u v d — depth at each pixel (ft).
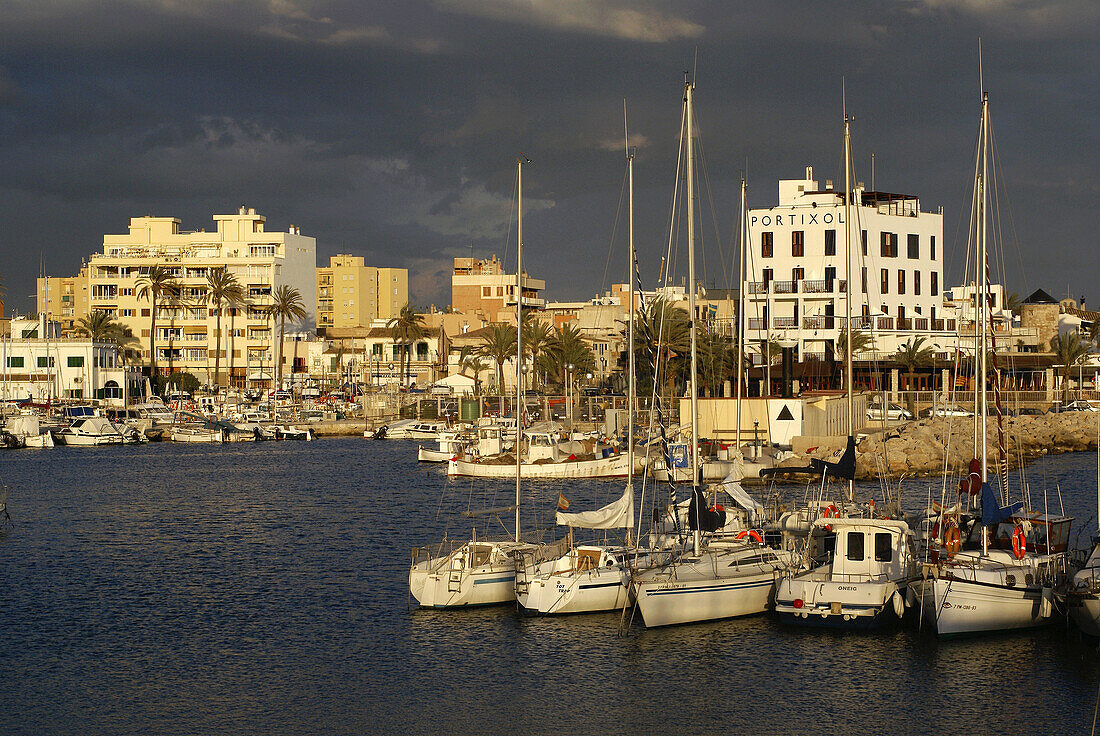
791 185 457.27
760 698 116.67
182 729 111.45
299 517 244.22
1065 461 324.39
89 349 577.02
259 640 140.67
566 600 143.95
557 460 318.24
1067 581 138.72
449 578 150.61
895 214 440.86
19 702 119.03
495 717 113.50
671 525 165.48
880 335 415.23
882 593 134.51
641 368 441.68
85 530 228.43
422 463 372.17
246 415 522.88
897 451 287.69
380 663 130.00
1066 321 577.84
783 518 170.71
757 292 433.48
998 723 109.19
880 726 109.09
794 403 301.63
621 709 114.83
